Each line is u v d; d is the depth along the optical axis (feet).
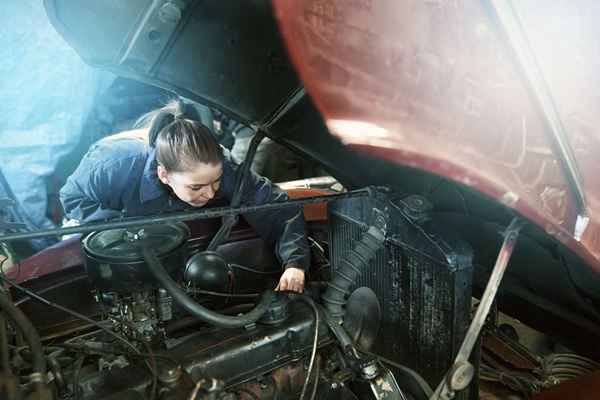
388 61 3.44
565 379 5.55
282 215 6.25
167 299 4.26
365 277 5.56
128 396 3.55
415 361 5.00
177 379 3.62
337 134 3.65
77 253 6.09
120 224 4.02
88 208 7.00
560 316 5.40
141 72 4.20
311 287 5.85
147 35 3.84
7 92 8.73
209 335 4.26
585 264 4.20
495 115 3.59
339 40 3.34
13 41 8.38
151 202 6.41
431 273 4.53
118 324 4.30
